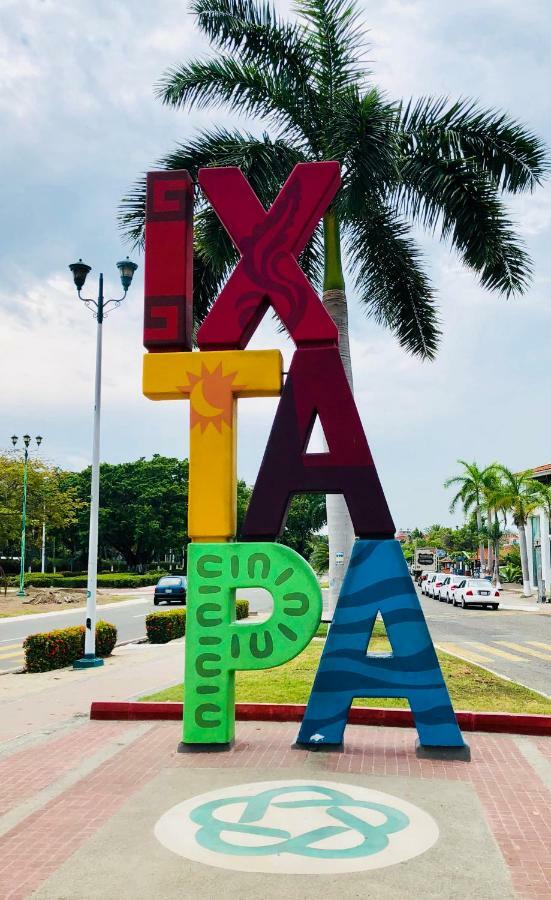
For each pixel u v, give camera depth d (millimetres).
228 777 6113
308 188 7586
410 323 16844
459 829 4973
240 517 61906
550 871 4309
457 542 76562
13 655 17234
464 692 9891
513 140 14844
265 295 7492
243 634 6941
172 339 7492
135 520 61625
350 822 5082
